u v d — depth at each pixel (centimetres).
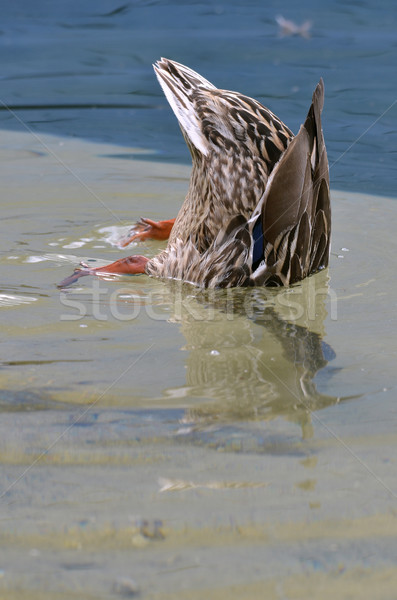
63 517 262
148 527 256
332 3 1688
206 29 1471
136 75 1170
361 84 1067
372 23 1502
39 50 1331
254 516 262
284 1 1731
